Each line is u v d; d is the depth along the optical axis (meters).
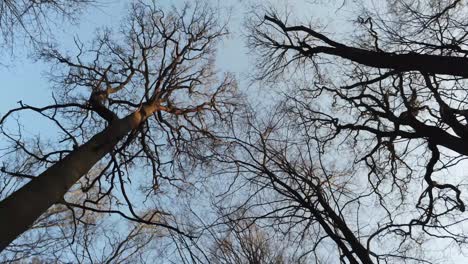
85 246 8.42
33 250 8.80
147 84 10.68
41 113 8.02
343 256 6.26
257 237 7.36
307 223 7.36
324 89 9.51
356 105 8.39
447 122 7.21
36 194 5.76
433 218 7.64
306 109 8.95
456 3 7.51
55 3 7.73
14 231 5.21
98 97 9.23
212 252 7.03
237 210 7.43
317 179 7.39
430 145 7.34
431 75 7.68
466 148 6.70
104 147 7.87
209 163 9.27
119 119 8.98
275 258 7.21
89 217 10.24
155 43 11.94
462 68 6.73
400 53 7.84
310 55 9.20
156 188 10.42
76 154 7.12
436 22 7.82
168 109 11.38
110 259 8.54
